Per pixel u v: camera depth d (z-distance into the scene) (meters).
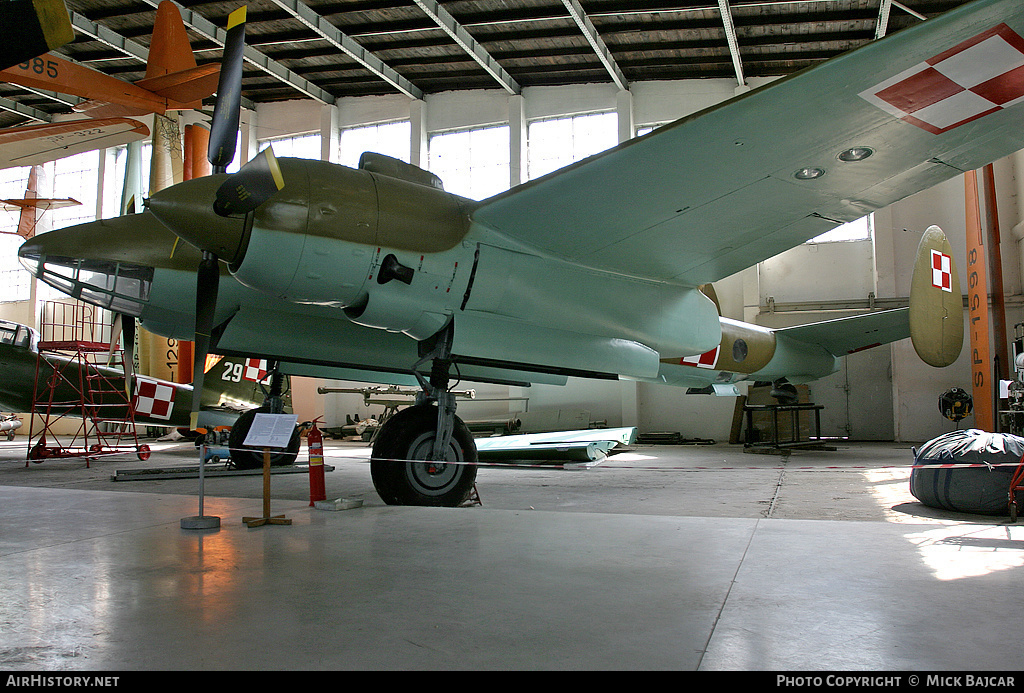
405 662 1.95
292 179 4.66
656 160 4.52
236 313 6.52
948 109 4.05
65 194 20.56
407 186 5.15
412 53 14.93
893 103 3.96
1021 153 13.34
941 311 10.27
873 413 14.54
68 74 11.76
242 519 4.36
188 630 2.24
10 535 3.92
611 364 6.22
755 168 4.65
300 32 14.40
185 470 8.23
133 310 7.16
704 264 6.18
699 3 12.02
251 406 12.30
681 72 15.08
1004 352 10.45
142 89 12.74
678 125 4.17
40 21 3.21
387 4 13.08
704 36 13.52
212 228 4.55
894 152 4.50
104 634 2.20
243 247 4.62
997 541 3.68
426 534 3.92
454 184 16.48
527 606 2.51
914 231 14.21
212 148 4.84
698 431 15.12
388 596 2.64
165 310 7.09
